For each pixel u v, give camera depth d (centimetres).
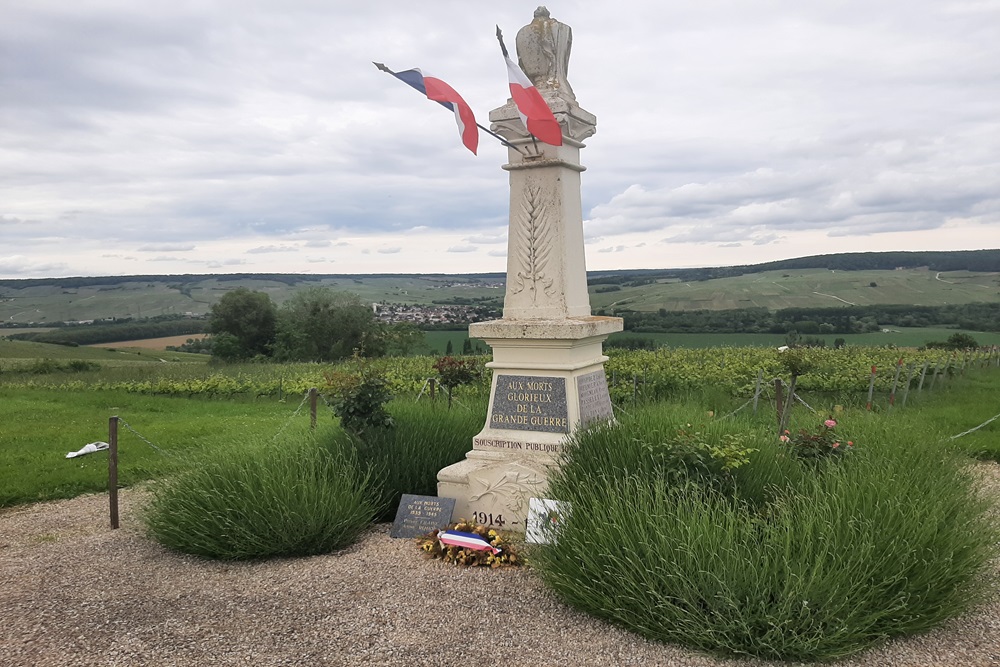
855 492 552
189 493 706
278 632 503
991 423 1304
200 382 2367
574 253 836
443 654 466
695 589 476
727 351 2580
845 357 2366
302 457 754
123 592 588
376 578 600
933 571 495
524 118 705
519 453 780
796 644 445
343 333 5325
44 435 1437
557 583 534
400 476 806
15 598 580
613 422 761
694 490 570
